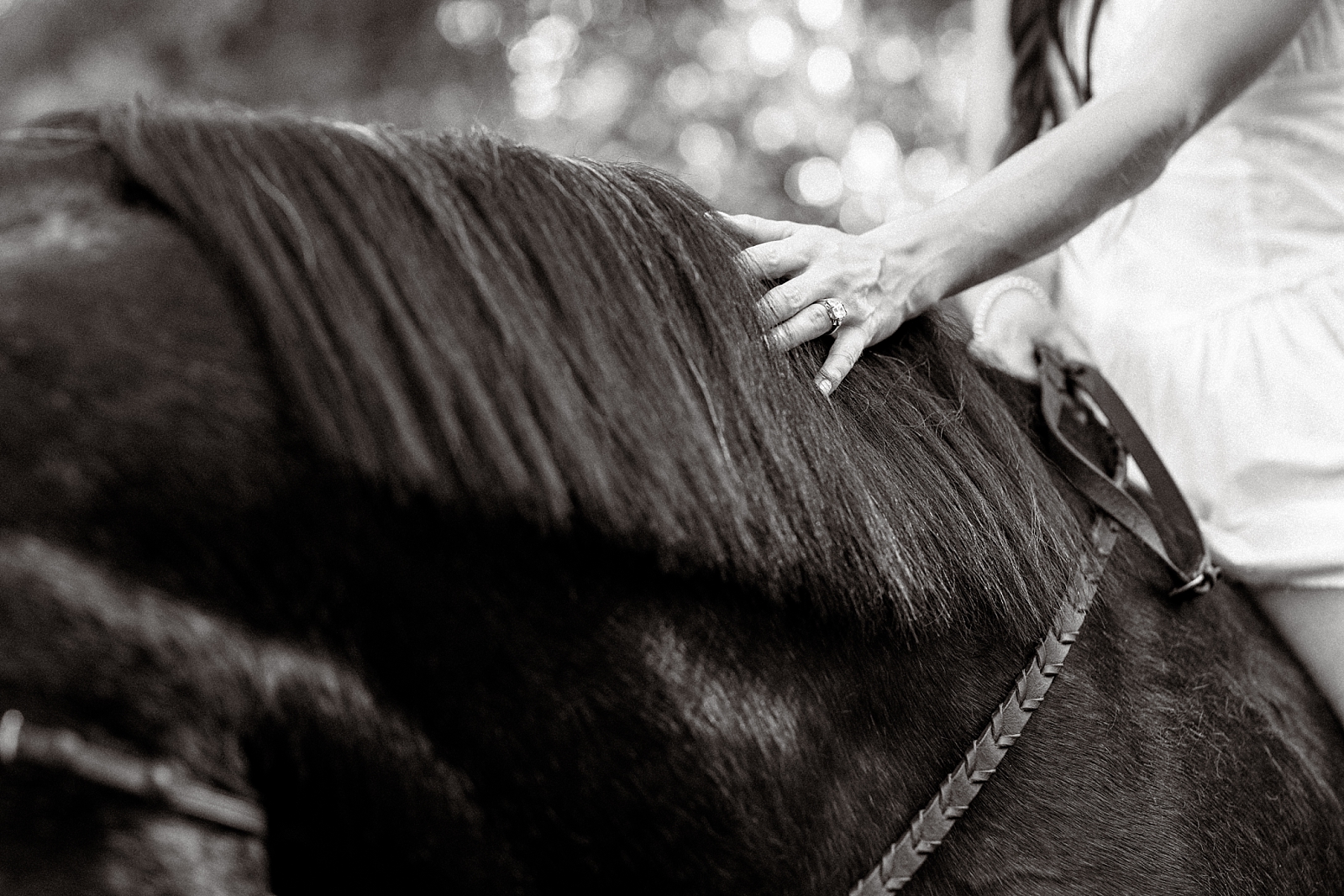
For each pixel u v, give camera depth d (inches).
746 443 35.1
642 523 32.3
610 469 32.0
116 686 26.6
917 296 44.1
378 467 29.4
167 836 26.7
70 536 26.7
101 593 26.8
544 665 32.2
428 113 327.0
